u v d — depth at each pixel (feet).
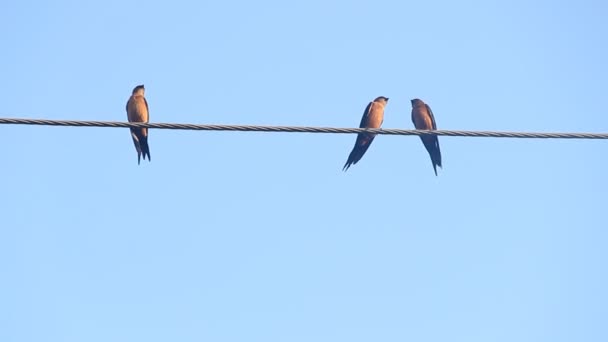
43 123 37.91
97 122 38.47
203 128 39.47
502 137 41.32
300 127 39.99
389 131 41.04
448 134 41.39
